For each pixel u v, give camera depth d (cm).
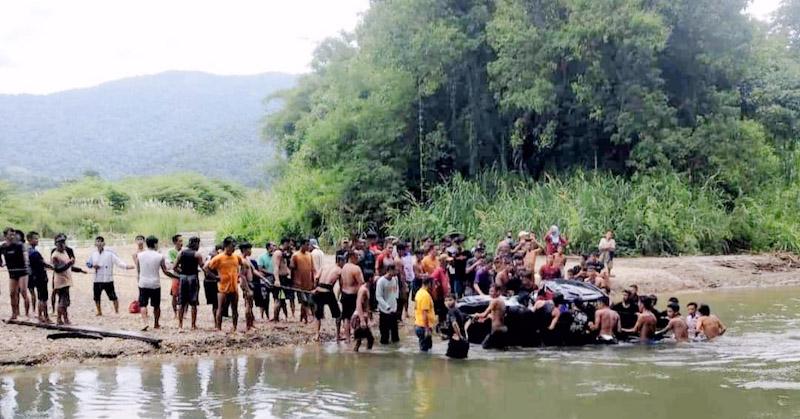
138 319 1684
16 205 5128
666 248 3247
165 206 5675
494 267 1841
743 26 3625
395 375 1266
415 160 3931
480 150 3838
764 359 1402
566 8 3556
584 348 1541
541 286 1681
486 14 3672
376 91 3900
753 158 3647
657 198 3369
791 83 4262
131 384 1182
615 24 3353
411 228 3459
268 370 1298
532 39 3444
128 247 3903
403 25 3684
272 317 1817
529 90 3441
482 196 3519
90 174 9600
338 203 3803
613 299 2266
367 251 1814
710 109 3678
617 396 1118
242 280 1595
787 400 1089
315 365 1345
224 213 4859
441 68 3709
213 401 1087
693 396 1113
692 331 1672
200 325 1633
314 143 3966
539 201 3328
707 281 2733
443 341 1603
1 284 2269
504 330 1522
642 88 3509
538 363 1375
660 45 3369
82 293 2111
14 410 1031
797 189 3688
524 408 1052
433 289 1697
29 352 1342
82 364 1318
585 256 2003
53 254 1563
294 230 3962
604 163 3756
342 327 1700
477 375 1270
